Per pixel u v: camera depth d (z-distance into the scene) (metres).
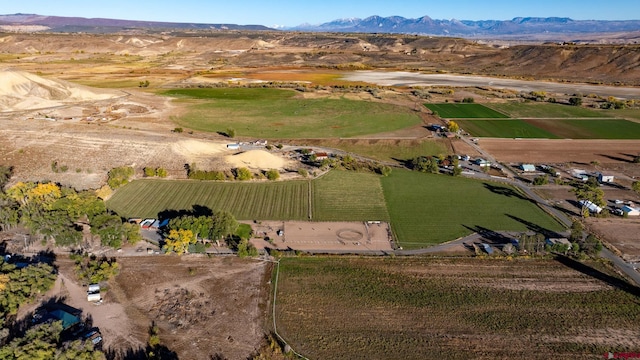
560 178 117.88
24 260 76.94
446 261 78.56
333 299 68.31
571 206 100.69
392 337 60.47
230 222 82.50
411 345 59.03
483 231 88.94
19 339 53.12
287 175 117.88
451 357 57.00
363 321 63.56
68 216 86.12
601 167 128.25
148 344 58.56
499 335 60.81
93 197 93.38
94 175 115.81
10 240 83.81
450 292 70.00
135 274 73.62
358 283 72.25
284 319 63.81
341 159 130.12
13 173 116.25
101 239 81.12
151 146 132.00
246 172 112.81
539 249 80.56
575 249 79.50
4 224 87.50
